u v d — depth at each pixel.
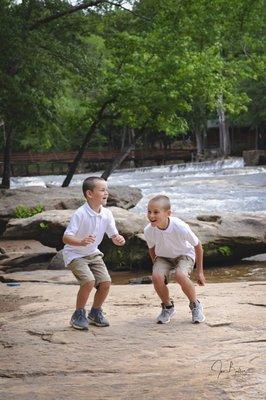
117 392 3.86
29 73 19.53
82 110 29.80
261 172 35.06
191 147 65.50
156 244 5.64
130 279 10.27
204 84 20.72
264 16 22.08
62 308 6.61
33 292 7.94
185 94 21.09
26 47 18.70
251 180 28.70
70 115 25.91
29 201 16.56
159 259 5.71
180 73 20.28
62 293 7.74
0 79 18.75
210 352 4.64
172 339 5.05
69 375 4.30
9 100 19.08
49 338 5.24
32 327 5.66
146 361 4.50
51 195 17.23
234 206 20.31
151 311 6.19
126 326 5.55
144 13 22.66
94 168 55.75
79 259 5.49
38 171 54.84
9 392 3.96
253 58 23.86
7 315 6.50
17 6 21.36
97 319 5.58
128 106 21.36
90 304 6.70
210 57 20.88
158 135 62.44
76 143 58.22
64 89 23.52
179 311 6.08
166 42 21.00
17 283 9.28
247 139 62.25
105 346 4.94
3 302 7.35
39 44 20.12
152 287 7.88
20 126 20.80
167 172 41.38
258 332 5.16
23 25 19.58
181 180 31.34
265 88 47.41
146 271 11.34
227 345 4.81
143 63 21.14
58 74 22.17
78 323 5.47
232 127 59.69
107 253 11.62
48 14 22.11
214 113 58.81
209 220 12.34
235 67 22.86
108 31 23.03
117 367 4.40
